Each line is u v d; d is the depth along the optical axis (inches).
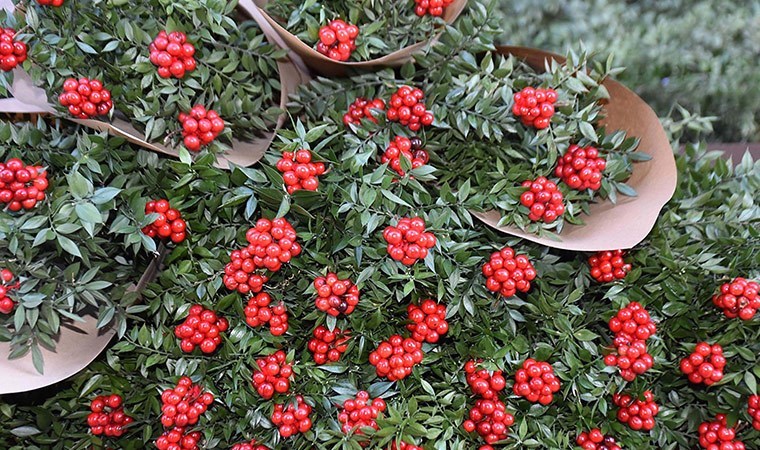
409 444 42.4
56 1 40.9
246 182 41.9
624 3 48.4
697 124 47.6
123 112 42.6
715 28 47.9
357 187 42.4
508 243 43.1
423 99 43.8
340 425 42.8
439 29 43.3
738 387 43.0
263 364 42.9
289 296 43.1
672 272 43.3
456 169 44.2
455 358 44.4
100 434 43.9
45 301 41.2
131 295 42.3
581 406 43.1
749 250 43.3
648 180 44.0
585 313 44.0
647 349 43.1
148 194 42.7
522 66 44.7
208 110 42.9
